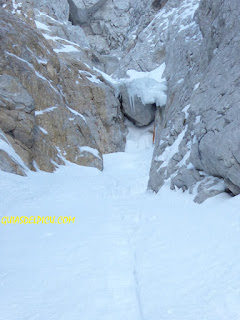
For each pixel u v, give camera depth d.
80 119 18.25
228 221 4.48
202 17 18.25
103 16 38.81
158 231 4.71
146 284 3.08
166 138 10.34
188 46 18.62
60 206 8.10
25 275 3.48
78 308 2.74
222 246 3.70
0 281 3.34
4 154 11.60
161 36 23.33
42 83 16.17
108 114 21.75
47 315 2.64
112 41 39.88
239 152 5.33
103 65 30.28
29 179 11.72
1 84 13.56
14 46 15.68
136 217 5.88
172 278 3.15
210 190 6.18
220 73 8.11
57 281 3.29
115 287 3.10
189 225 4.75
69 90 20.81
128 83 22.97
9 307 2.79
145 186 11.52
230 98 6.55
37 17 24.89
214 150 5.86
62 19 30.95
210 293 2.78
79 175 14.84
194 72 12.66
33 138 14.18
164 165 9.21
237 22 8.88
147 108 22.61
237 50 7.85
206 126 6.88
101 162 17.73
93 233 5.01
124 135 23.28
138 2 31.00
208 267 3.27
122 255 3.93
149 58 23.67
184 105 10.91
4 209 7.59
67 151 16.38
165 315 2.52
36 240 4.82
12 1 22.58
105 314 2.63
